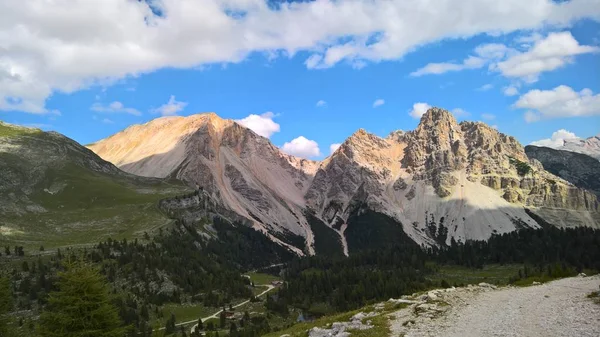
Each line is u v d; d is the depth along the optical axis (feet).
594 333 95.14
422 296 179.73
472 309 143.33
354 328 136.26
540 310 129.18
